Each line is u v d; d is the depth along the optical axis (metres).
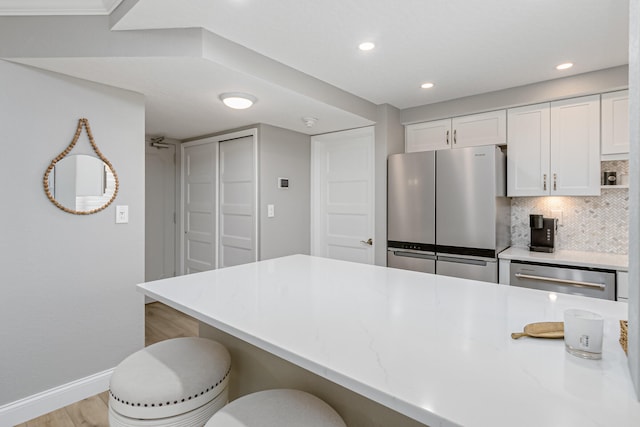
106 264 2.16
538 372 0.73
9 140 1.79
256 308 1.16
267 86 2.20
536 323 0.96
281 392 1.05
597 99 2.46
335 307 1.18
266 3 1.56
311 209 3.85
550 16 1.70
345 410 1.09
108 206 2.16
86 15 1.77
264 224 3.36
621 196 2.62
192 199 4.18
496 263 2.61
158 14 1.63
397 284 1.50
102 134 2.12
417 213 2.98
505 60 2.23
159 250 4.07
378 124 3.22
